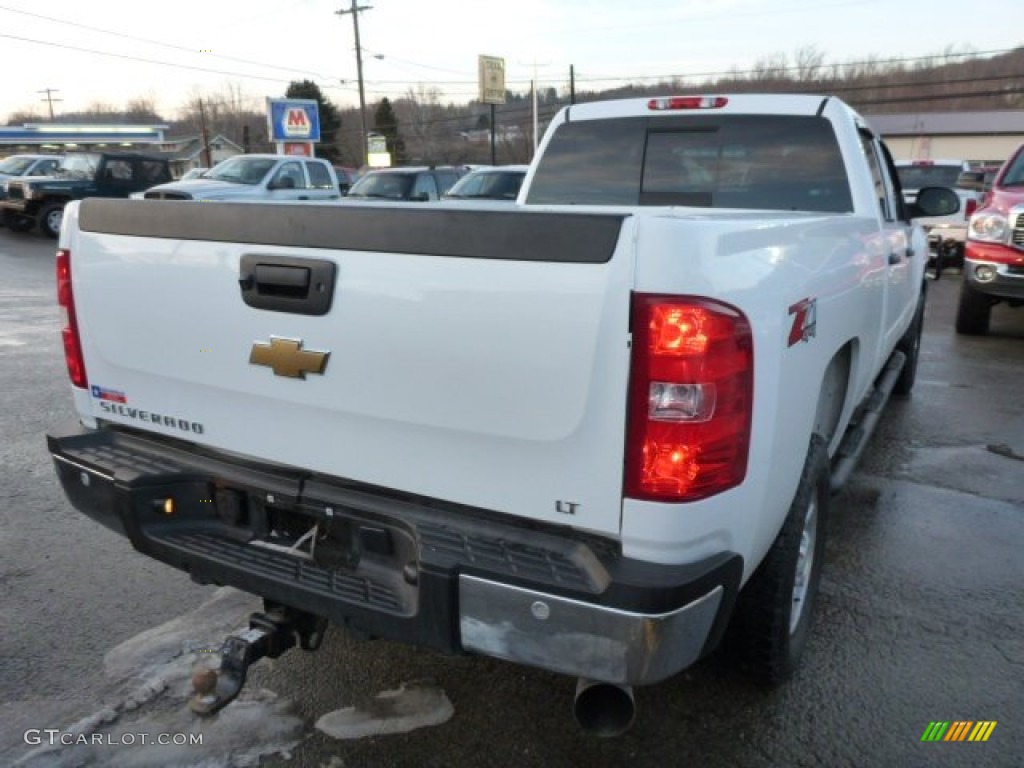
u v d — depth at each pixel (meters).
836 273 2.87
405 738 2.74
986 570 3.92
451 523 2.26
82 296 2.89
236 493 2.70
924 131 58.91
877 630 3.38
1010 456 5.51
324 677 3.05
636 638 1.99
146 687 2.97
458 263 2.10
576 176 4.77
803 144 4.27
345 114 79.25
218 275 2.51
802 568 3.00
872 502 4.73
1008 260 8.89
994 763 2.63
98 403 2.98
